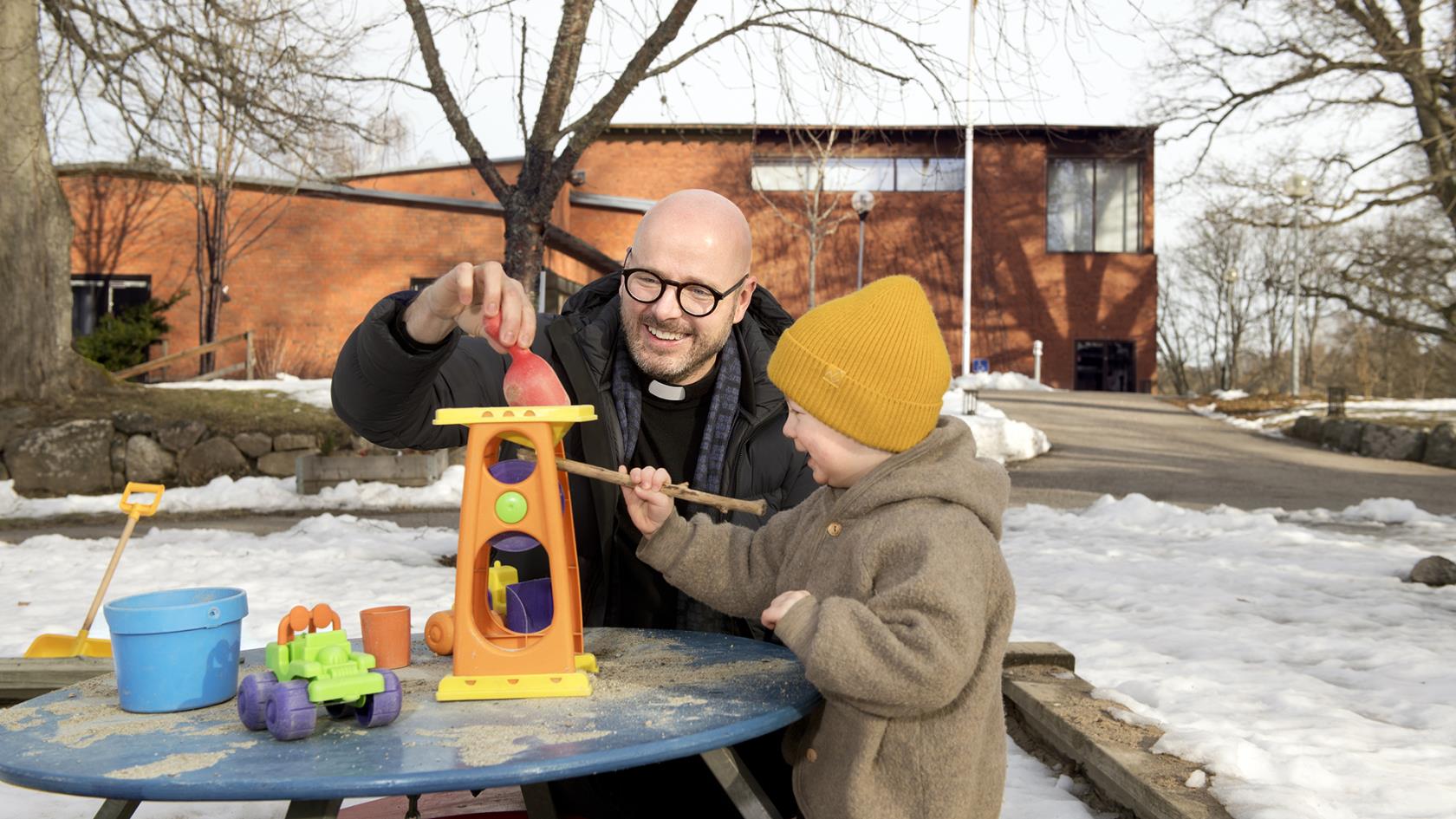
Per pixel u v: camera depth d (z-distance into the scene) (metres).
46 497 12.52
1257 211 21.86
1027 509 10.70
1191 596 6.13
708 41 8.33
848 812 1.70
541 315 2.68
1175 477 14.34
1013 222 29.39
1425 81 18.30
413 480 12.61
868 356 1.85
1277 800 2.50
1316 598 6.15
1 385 13.09
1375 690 4.04
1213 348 47.16
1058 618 5.45
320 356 25.50
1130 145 26.36
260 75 10.12
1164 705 3.64
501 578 1.99
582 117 8.40
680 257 2.35
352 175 23.39
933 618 1.61
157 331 22.42
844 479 1.95
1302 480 14.17
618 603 2.53
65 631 5.05
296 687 1.48
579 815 2.26
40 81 12.11
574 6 8.24
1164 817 2.59
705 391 2.58
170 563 7.34
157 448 12.94
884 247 29.34
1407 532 9.74
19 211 13.14
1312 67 18.89
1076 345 29.47
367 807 2.54
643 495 1.97
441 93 8.62
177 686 1.67
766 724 1.57
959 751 1.70
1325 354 48.34
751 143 28.58
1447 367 39.22
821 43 8.40
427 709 1.65
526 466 1.82
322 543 8.49
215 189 23.47
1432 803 2.64
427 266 25.38
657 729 1.51
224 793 1.29
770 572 2.07
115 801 1.71
